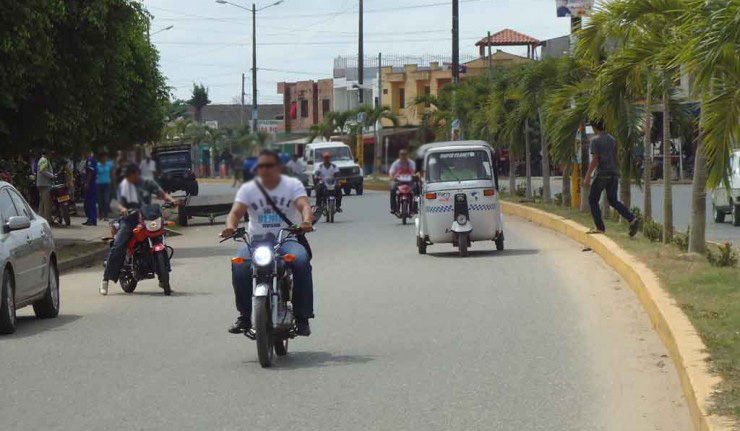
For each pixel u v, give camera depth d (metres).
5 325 15.24
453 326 15.15
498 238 25.89
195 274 23.28
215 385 11.44
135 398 10.89
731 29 14.48
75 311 17.91
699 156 20.16
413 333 14.62
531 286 19.28
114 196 18.44
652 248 21.97
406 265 23.58
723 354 11.09
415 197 37.78
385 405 10.45
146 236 19.69
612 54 22.50
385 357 12.89
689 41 15.35
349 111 82.81
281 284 12.62
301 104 115.25
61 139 29.17
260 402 10.64
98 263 28.06
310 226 12.48
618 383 11.31
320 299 18.19
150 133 54.56
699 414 8.94
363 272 22.33
